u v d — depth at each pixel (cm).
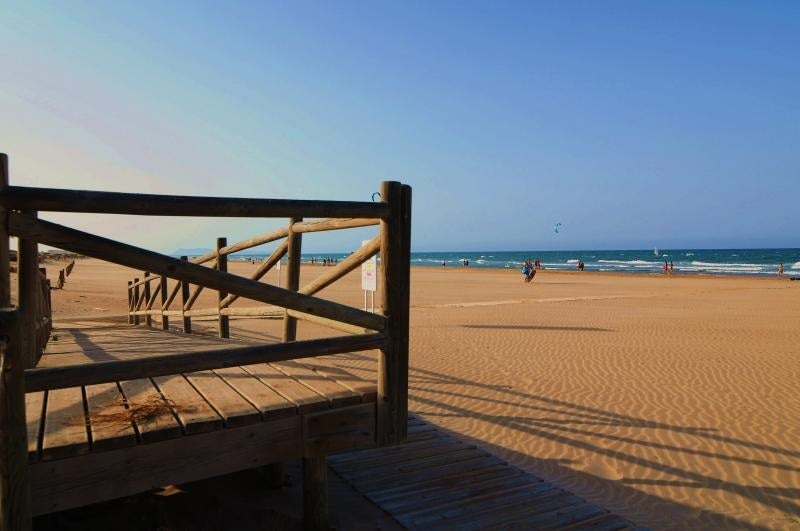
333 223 382
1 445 192
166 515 328
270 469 389
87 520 318
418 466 440
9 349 191
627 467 505
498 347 1105
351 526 342
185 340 586
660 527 389
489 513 364
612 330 1352
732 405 705
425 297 2414
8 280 234
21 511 198
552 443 565
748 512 421
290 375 359
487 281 3797
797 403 716
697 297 2408
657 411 678
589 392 762
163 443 248
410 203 321
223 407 280
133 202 242
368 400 313
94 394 305
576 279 4100
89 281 3092
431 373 866
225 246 647
